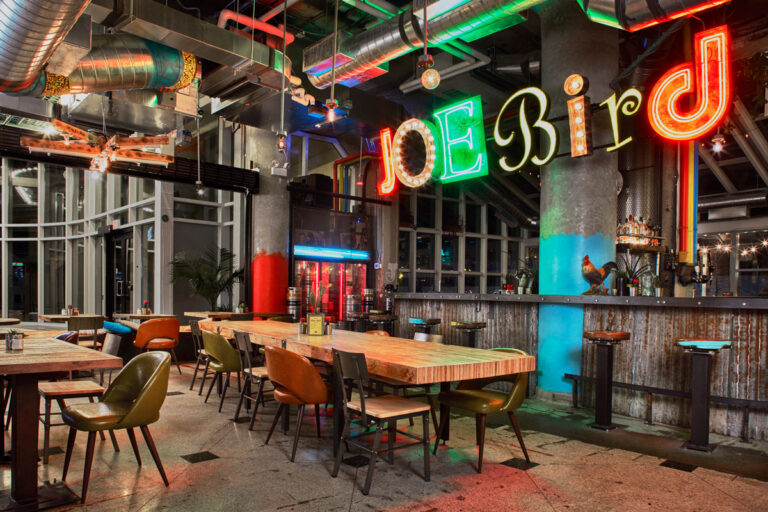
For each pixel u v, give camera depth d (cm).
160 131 926
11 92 482
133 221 1123
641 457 377
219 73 640
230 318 826
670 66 745
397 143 786
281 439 407
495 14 483
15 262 1438
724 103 474
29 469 277
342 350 345
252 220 978
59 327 1330
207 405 523
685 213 833
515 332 647
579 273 584
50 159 732
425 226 1401
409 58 870
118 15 478
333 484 311
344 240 1156
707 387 399
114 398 331
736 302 424
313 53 638
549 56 617
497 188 1271
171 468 337
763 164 1081
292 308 970
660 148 824
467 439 419
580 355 567
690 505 289
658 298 480
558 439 424
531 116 880
